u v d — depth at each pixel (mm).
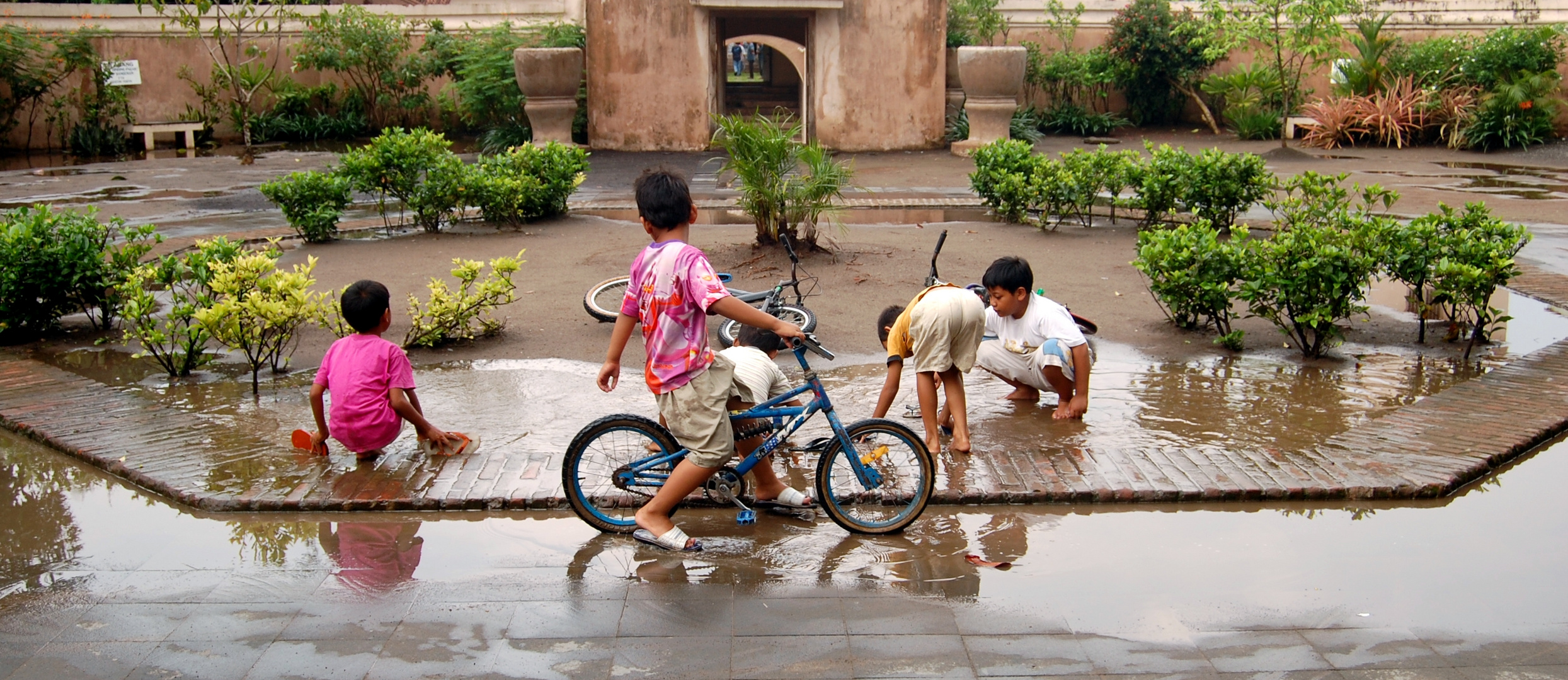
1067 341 5613
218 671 3264
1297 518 4434
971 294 5016
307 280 6719
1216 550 4117
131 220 12867
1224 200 11023
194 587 3830
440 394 6141
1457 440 5168
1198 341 7230
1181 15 23406
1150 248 7262
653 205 3979
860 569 3979
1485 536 4223
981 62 19531
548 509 4555
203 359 6660
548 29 20875
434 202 11445
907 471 4832
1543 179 16000
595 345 7223
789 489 4512
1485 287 6812
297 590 3807
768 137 9539
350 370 4934
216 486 4703
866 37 20594
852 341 7316
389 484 4707
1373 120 20750
